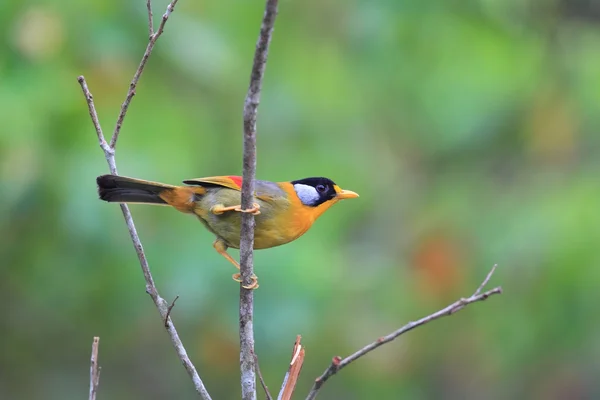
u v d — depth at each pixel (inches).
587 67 605.0
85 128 424.5
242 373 262.4
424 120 589.0
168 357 524.7
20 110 412.8
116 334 495.8
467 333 537.6
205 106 478.3
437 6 536.1
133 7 443.5
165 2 456.8
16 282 464.4
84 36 430.0
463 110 580.1
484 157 596.4
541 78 589.0
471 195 582.9
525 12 595.5
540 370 540.1
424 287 537.3
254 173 258.5
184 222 431.5
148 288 264.1
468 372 556.4
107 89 434.0
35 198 417.1
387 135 594.9
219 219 331.6
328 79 541.0
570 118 581.9
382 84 569.9
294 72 530.9
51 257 435.5
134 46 442.0
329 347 508.7
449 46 569.0
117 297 436.8
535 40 596.4
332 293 436.8
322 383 245.6
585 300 476.4
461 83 577.0
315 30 546.0
